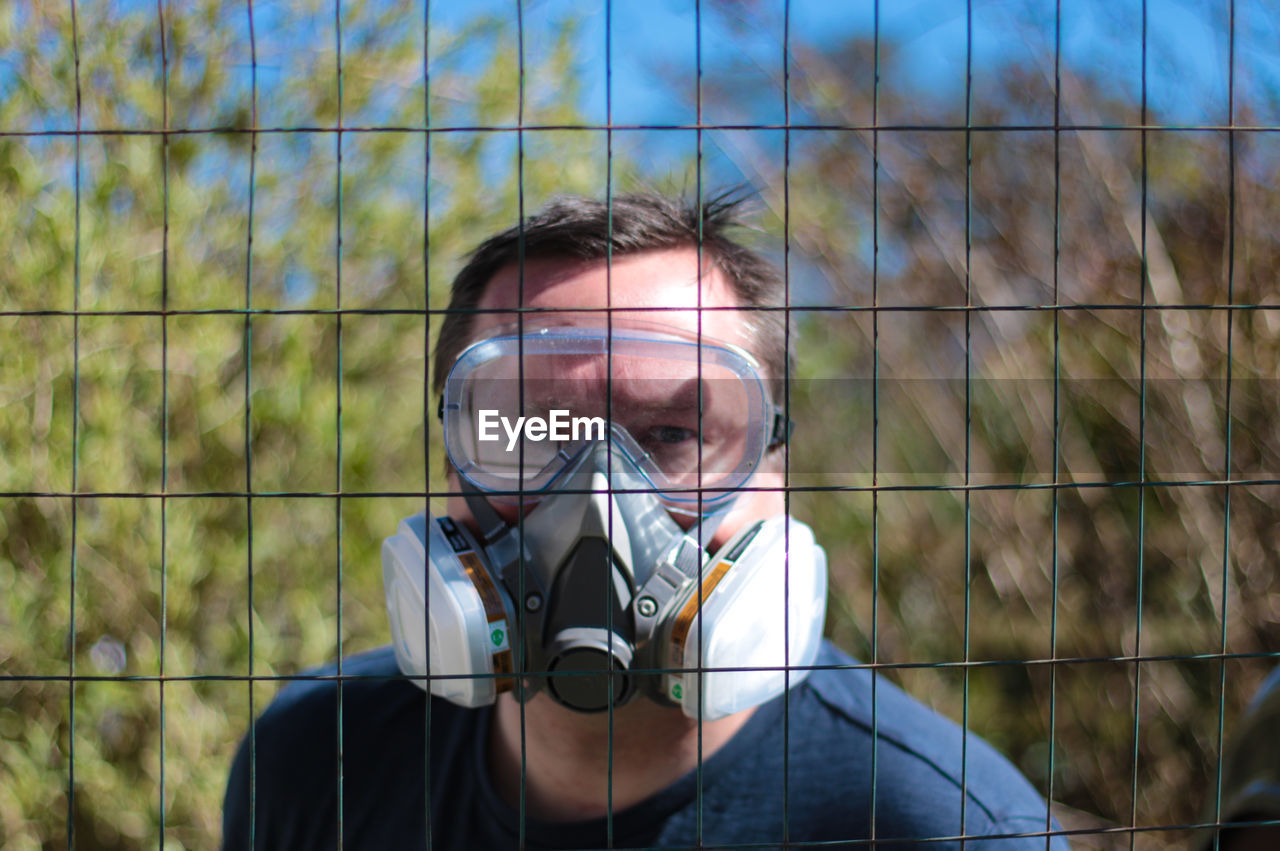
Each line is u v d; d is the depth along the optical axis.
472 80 2.92
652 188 1.20
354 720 1.27
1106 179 2.88
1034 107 2.96
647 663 0.98
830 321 3.20
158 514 2.46
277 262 2.66
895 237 3.17
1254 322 2.78
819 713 1.21
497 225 2.89
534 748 1.13
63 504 2.34
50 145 2.36
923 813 1.12
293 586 2.69
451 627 0.94
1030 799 1.20
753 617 0.96
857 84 3.14
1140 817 2.89
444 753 1.22
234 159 2.59
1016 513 3.09
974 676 3.13
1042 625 3.07
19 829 2.26
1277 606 2.84
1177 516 2.94
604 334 1.01
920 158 3.13
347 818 1.23
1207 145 2.71
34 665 2.34
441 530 0.97
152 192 2.46
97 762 2.34
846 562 3.23
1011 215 3.04
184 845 2.38
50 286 2.32
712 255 1.12
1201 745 2.87
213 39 2.55
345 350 2.80
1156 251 2.87
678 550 0.99
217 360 2.54
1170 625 2.96
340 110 0.67
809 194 3.19
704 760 1.14
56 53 2.37
